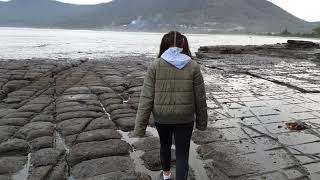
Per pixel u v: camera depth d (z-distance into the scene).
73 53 31.09
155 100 3.58
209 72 15.80
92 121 6.81
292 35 194.75
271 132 6.45
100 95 9.42
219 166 4.88
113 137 5.92
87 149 5.32
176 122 3.58
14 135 5.99
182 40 3.62
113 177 4.45
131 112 7.54
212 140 5.96
